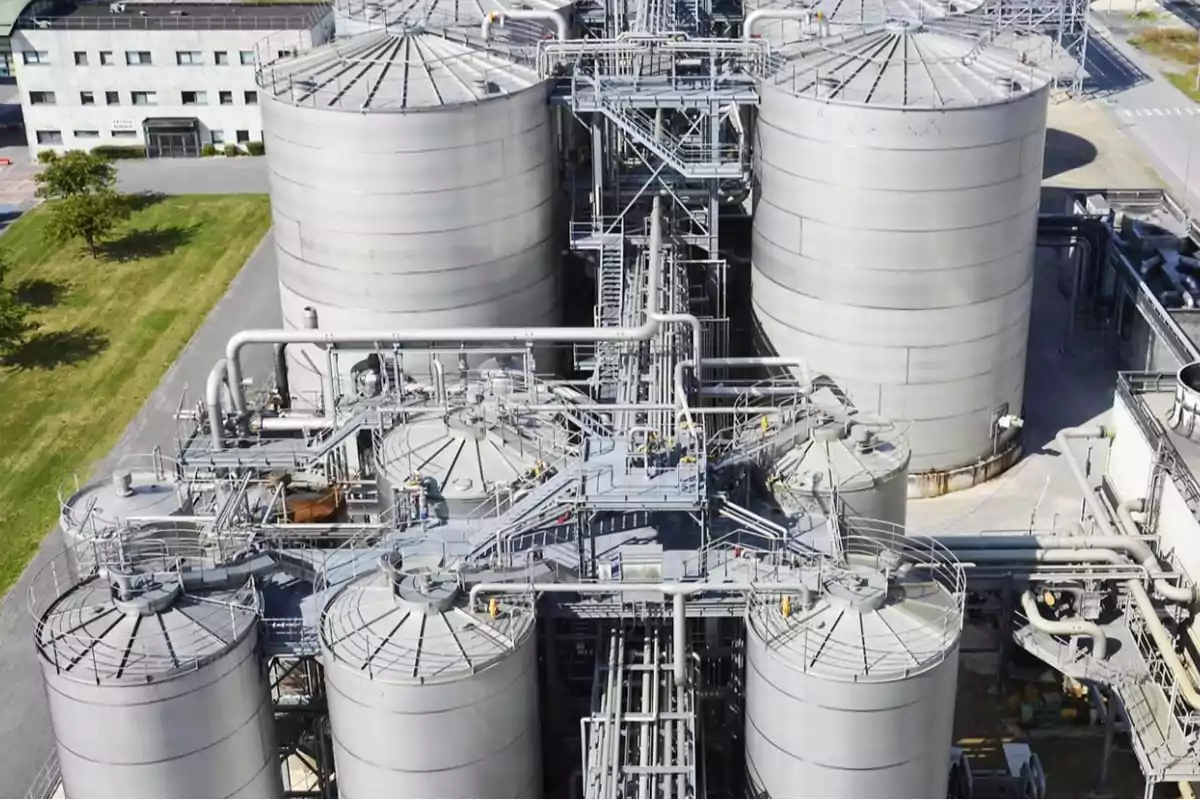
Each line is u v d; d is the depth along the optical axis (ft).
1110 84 326.44
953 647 98.99
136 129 308.60
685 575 108.58
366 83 158.40
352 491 138.72
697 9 191.31
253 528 115.34
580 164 188.03
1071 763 122.93
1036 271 220.23
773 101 155.02
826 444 122.42
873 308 154.71
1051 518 157.89
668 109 177.47
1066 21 313.53
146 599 103.04
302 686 119.24
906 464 123.03
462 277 161.38
